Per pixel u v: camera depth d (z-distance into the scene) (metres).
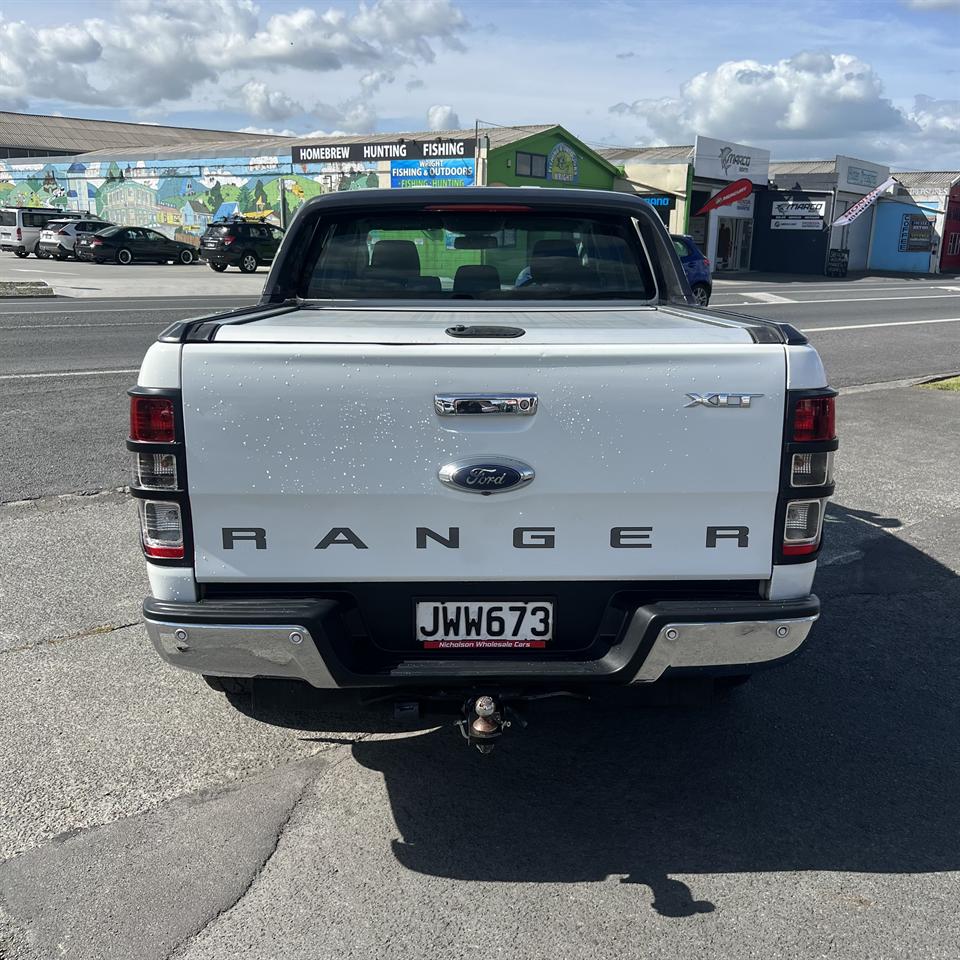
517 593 2.73
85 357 12.02
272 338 2.60
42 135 74.75
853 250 49.34
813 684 3.99
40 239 35.16
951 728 3.64
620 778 3.28
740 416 2.59
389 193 4.14
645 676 2.69
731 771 3.33
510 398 2.55
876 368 13.23
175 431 2.55
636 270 4.37
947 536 5.91
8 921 2.54
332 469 2.58
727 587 2.77
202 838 2.91
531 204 4.15
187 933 2.50
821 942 2.49
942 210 47.88
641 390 2.56
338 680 2.65
